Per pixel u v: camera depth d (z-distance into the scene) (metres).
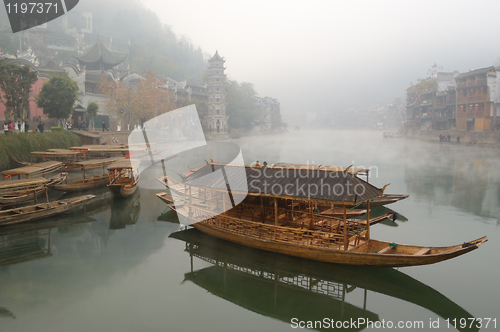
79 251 14.18
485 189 25.23
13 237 15.80
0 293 10.80
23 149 30.02
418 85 73.50
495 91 52.81
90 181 25.11
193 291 11.11
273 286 11.66
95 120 52.09
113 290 11.04
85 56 67.81
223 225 14.16
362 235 12.76
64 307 10.06
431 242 14.80
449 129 62.72
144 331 8.95
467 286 11.03
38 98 38.53
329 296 11.02
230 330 9.08
